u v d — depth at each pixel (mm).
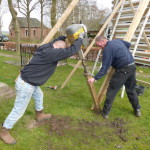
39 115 3600
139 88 5133
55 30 3791
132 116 4035
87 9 29203
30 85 2781
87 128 3457
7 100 4434
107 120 3809
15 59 11914
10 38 34750
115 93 3734
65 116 3865
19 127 3367
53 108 4203
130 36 4184
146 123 3756
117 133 3359
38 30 50125
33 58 2793
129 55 3609
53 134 3217
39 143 2957
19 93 2783
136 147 2984
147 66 11000
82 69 8914
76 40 2840
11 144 2895
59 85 5984
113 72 3949
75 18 23328
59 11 18406
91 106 4441
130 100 3973
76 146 2930
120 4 5680
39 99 3467
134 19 4312
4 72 7664
